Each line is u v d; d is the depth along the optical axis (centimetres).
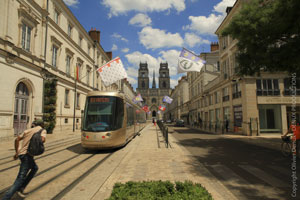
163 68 11175
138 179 498
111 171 590
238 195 406
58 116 2022
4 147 1028
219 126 2572
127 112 1209
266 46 890
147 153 865
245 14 924
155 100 10906
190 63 1656
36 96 1619
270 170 600
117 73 1884
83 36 2734
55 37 1903
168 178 509
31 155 397
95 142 898
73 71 2383
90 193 414
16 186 375
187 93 5856
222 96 2436
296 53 772
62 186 468
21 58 1396
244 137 1622
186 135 1838
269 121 1806
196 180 499
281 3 762
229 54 2170
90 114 958
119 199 238
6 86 1274
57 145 1192
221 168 621
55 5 1942
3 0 1249
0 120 1221
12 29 1329
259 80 1805
